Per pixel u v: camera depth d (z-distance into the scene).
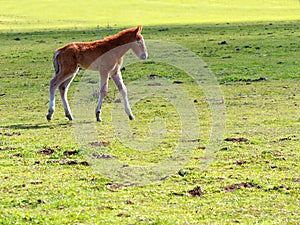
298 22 62.34
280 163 13.79
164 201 11.20
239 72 29.86
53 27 63.00
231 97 24.00
